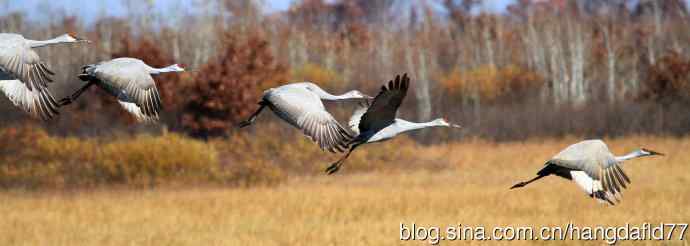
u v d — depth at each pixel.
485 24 61.53
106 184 29.09
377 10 83.50
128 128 40.12
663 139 42.06
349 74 55.72
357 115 12.32
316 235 16.52
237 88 39.75
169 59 43.28
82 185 28.92
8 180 29.09
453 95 52.06
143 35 48.91
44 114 8.04
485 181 28.92
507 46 66.25
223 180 29.25
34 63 8.09
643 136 43.22
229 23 62.38
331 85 50.59
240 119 39.78
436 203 21.73
